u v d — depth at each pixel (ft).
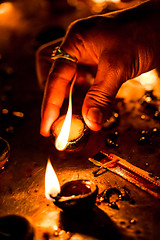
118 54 1.11
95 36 1.15
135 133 1.15
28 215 0.95
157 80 1.32
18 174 1.07
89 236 0.89
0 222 0.83
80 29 1.17
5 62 1.61
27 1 2.17
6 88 1.43
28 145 1.16
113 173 1.03
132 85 1.33
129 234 0.88
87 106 1.07
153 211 0.92
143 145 1.10
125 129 1.17
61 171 1.06
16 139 1.19
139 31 1.15
